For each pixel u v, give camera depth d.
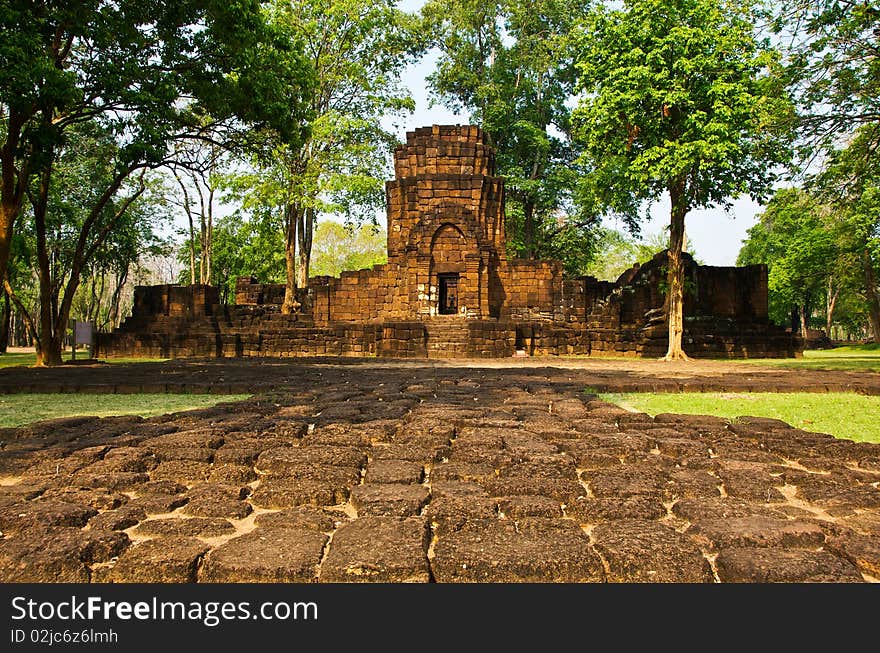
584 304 28.45
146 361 21.70
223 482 4.27
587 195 25.89
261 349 26.92
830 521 3.47
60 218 29.14
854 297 43.75
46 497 3.86
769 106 15.50
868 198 19.75
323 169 28.36
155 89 14.82
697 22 19.50
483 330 24.56
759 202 20.03
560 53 36.03
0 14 11.55
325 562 2.76
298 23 29.55
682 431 6.02
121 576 2.78
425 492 3.87
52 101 12.52
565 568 2.76
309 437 5.51
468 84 38.62
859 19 13.41
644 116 20.17
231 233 48.00
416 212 28.86
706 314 27.58
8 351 41.31
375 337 25.94
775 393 9.86
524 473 4.30
